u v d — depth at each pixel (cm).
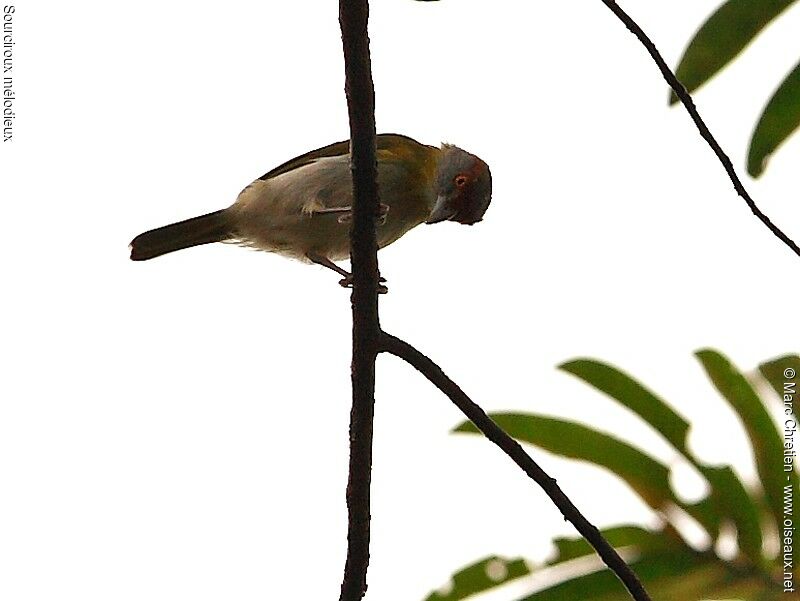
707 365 761
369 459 626
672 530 752
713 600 727
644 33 596
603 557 609
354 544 627
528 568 766
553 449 776
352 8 567
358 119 590
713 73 746
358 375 623
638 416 769
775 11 737
